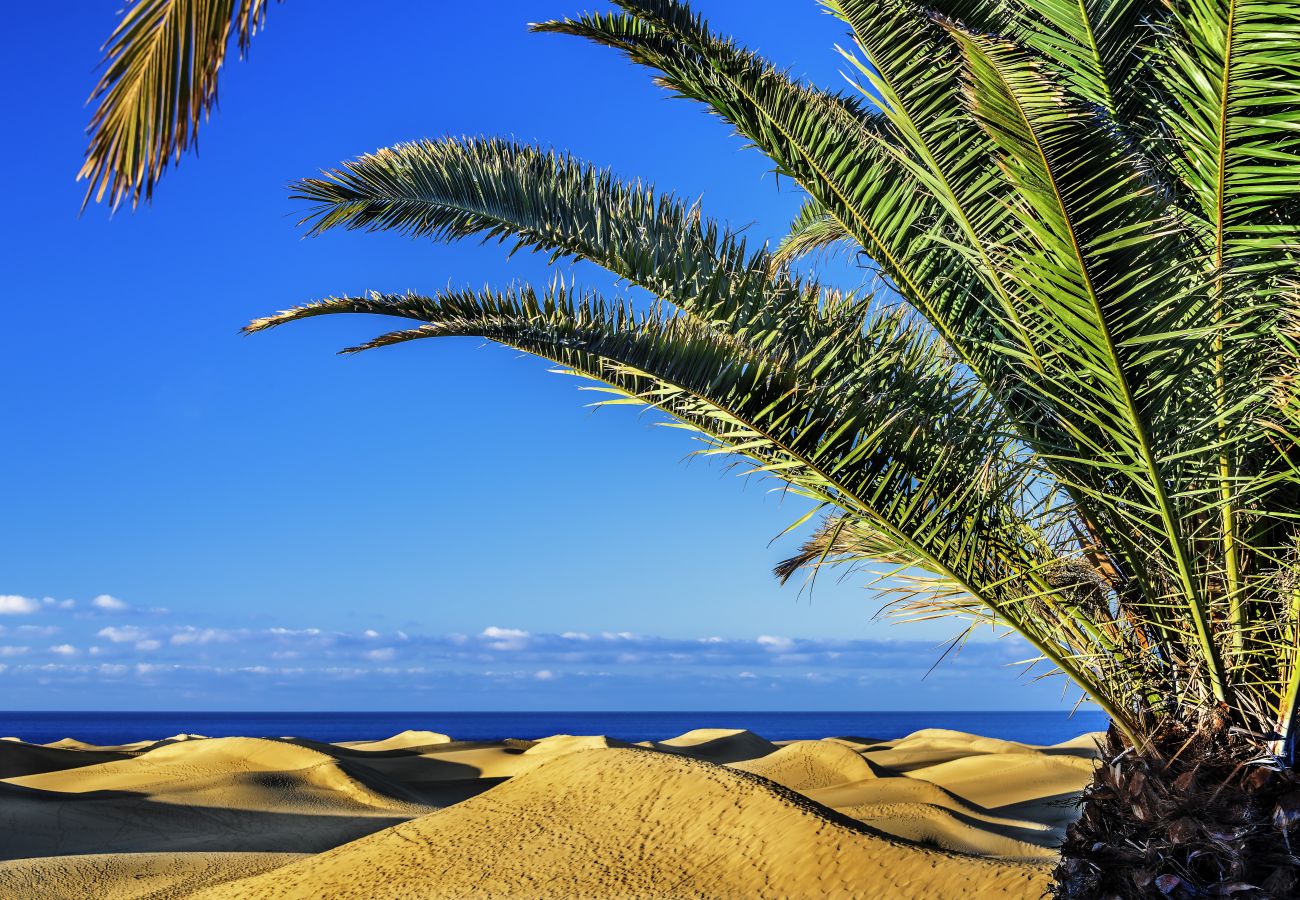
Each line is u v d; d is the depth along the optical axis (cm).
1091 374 441
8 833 2817
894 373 515
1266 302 436
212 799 3412
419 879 1719
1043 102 364
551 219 549
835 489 505
